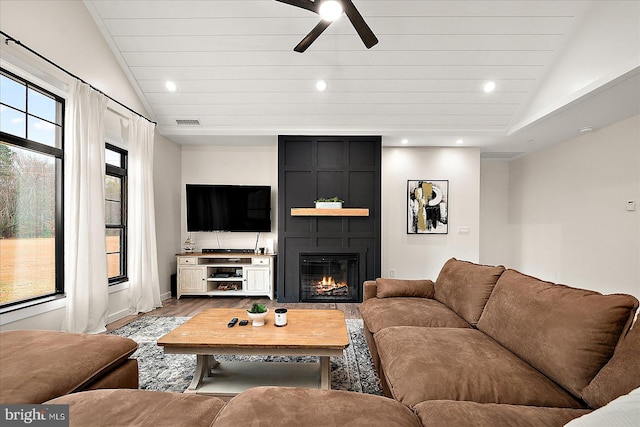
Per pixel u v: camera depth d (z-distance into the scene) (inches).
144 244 155.4
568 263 193.2
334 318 94.0
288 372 88.8
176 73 150.5
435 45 136.3
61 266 117.8
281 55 142.0
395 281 120.2
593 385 45.5
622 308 49.9
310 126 181.5
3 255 100.2
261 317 86.2
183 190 209.9
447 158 211.3
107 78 138.4
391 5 122.0
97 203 123.7
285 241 185.9
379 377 86.9
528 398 49.9
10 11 95.2
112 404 44.5
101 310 123.8
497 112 169.5
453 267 110.0
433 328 80.8
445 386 52.6
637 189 150.3
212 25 130.8
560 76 138.5
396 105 167.0
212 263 196.1
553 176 206.1
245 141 200.1
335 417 40.5
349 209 178.2
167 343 74.7
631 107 140.3
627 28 105.9
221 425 39.0
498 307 74.1
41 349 61.2
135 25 131.1
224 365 92.1
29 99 107.6
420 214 210.2
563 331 53.7
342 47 138.3
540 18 124.3
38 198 111.3
